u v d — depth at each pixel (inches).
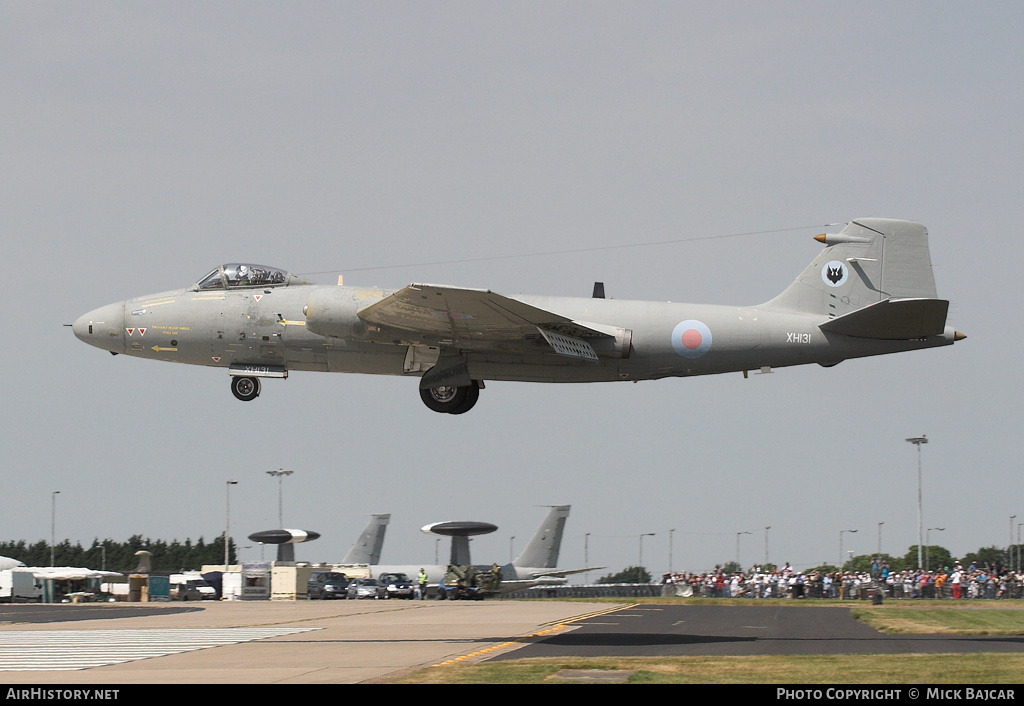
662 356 3380.9
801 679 1493.6
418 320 3139.8
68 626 2726.4
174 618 3019.2
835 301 3474.4
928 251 3508.9
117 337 3449.8
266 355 3425.2
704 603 3934.5
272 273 3479.3
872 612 3097.9
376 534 7583.7
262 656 1873.8
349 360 3408.0
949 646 2034.9
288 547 7475.4
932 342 3390.7
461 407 3435.0
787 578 4884.4
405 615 3056.1
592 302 3430.1
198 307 3415.4
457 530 6830.7
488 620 2775.6
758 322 3405.5
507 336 3245.6
